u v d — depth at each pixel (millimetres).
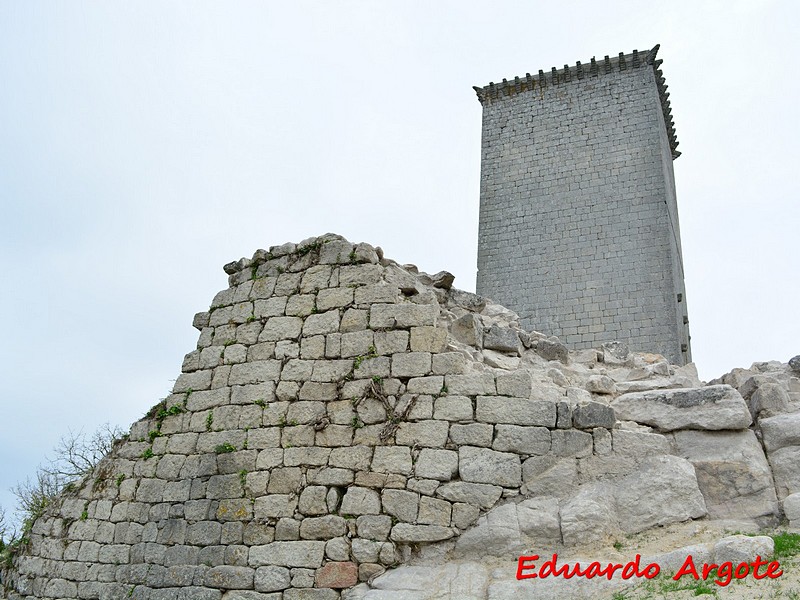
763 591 6695
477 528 9062
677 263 34562
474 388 9836
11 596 12328
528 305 33281
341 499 9758
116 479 11719
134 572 10664
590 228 33312
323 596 9188
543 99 36594
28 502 20266
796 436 9398
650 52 34750
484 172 36594
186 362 12008
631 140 33938
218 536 10148
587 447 9430
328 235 11773
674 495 8930
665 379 11367
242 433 10734
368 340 10625
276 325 11406
